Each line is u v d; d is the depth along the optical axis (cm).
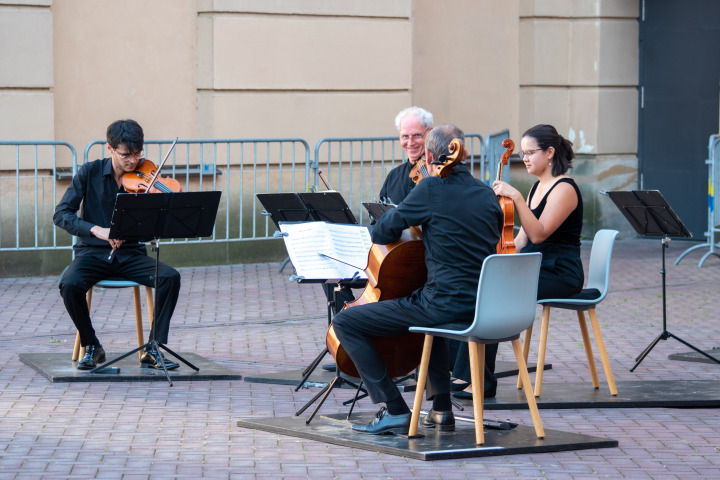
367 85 1585
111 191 918
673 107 1739
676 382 888
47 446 703
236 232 1508
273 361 971
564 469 663
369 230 750
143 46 1450
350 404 821
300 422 754
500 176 790
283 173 1536
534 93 1755
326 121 1561
